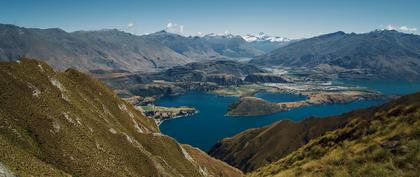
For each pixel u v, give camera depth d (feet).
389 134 118.83
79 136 390.63
